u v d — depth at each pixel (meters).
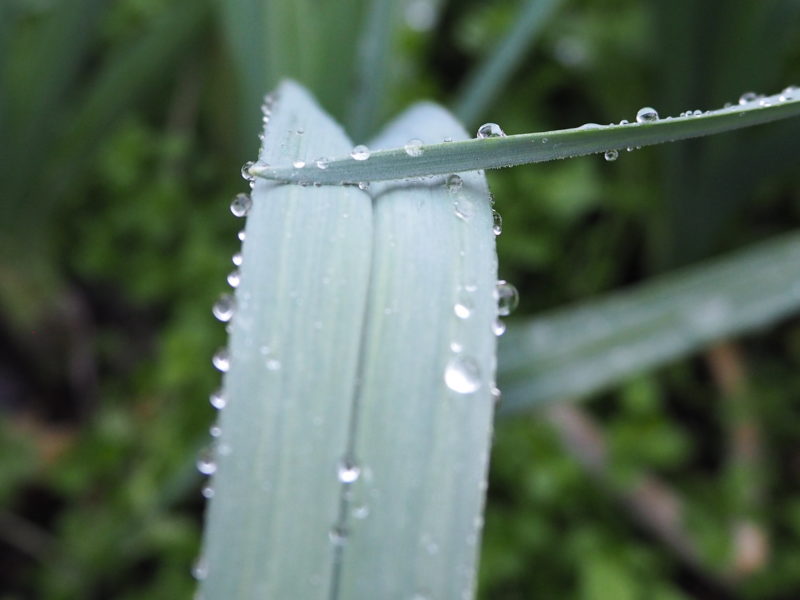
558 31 0.31
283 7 0.19
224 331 0.28
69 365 0.27
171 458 0.25
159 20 0.24
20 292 0.26
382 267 0.13
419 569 0.13
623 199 0.29
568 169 0.30
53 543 0.25
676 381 0.28
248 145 0.20
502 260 0.30
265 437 0.13
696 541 0.24
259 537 0.13
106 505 0.25
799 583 0.23
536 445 0.25
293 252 0.13
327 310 0.13
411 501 0.13
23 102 0.22
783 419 0.27
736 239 0.29
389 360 0.13
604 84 0.30
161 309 0.30
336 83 0.20
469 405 0.13
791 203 0.29
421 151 0.14
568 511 0.25
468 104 0.22
